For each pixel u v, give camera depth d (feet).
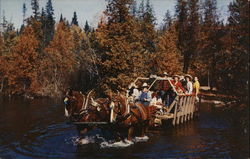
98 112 35.09
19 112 65.67
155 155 31.30
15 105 81.35
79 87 116.67
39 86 124.47
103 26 103.09
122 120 35.19
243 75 29.76
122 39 94.68
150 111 41.83
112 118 33.50
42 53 144.36
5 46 152.05
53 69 130.82
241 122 31.96
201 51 112.88
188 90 59.31
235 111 31.42
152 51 131.95
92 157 30.17
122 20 99.60
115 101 34.35
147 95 45.01
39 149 33.09
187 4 119.75
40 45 158.30
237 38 30.89
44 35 183.93
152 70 119.44
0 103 86.94
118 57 91.91
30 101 95.14
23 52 126.52
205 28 98.99
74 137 39.32
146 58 118.21
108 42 94.73
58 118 56.44
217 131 45.16
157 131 45.62
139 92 48.21
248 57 29.58
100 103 35.17
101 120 35.14
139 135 41.96
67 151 32.37
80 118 34.50
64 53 134.31
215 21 63.31
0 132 42.68
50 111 67.87
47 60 133.18
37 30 172.24
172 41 122.62
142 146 35.12
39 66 131.64
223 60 32.78
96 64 110.01
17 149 33.12
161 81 57.41
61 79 124.36
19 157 30.09
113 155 31.04
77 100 34.63
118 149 33.50
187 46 121.19
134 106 38.06
